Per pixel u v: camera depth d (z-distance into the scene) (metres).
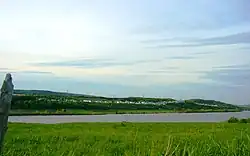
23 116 127.62
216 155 7.86
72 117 132.38
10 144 18.50
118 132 33.12
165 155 5.82
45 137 24.53
